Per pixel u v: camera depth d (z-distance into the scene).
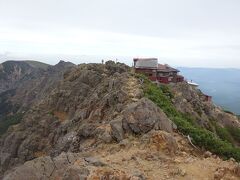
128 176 21.09
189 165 25.27
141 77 59.59
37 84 181.62
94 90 68.62
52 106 76.69
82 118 53.56
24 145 70.94
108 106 47.34
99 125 39.81
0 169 75.38
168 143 28.06
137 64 81.69
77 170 21.08
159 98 48.09
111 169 22.28
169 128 32.69
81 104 65.81
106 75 74.31
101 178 20.67
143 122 31.72
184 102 59.59
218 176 23.19
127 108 33.28
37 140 70.62
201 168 24.91
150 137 29.02
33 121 77.06
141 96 45.38
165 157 26.33
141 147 28.33
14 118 144.38
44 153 64.62
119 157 26.28
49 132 71.12
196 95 73.00
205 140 32.91
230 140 65.50
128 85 51.91
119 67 76.88
